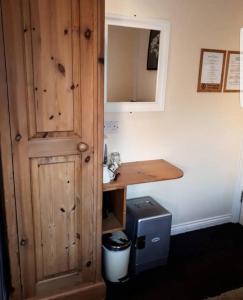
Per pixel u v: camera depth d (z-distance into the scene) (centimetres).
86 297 173
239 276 204
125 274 196
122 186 172
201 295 186
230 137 255
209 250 235
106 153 191
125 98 203
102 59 141
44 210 151
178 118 226
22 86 129
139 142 217
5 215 143
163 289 191
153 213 203
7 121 131
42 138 140
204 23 213
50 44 130
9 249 147
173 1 198
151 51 200
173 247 238
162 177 185
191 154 242
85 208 160
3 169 136
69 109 142
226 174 266
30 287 159
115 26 186
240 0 222
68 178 151
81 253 167
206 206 267
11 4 119
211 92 233
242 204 276
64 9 129
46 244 157
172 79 214
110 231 180
